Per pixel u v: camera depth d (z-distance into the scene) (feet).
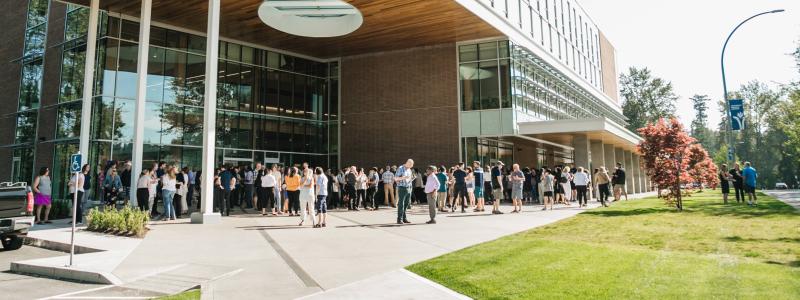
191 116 75.46
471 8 68.23
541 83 96.27
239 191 64.23
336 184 63.93
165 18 70.79
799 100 107.65
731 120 76.28
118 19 68.64
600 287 17.67
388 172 67.05
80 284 21.66
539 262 22.71
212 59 47.50
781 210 49.08
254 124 83.10
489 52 82.02
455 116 82.33
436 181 43.24
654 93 244.83
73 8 74.69
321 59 93.76
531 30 97.55
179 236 35.17
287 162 86.58
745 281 18.13
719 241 28.84
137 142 52.85
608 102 165.07
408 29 76.02
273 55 87.35
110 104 66.39
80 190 47.47
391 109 86.94
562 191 66.95
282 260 25.34
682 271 20.26
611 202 71.82
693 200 74.13
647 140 56.29
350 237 33.99
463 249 27.58
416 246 29.53
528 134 80.74
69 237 35.12
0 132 89.25
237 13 68.85
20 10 90.48
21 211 32.94
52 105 74.69
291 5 67.62
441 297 17.19
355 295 17.74
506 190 76.02
